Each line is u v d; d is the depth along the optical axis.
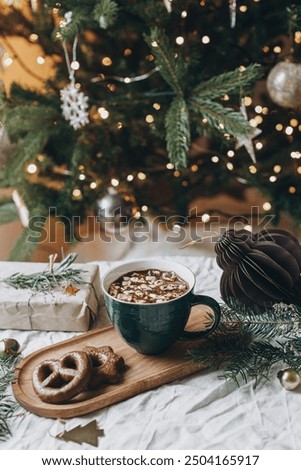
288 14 1.04
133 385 0.68
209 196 1.42
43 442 0.63
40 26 1.19
